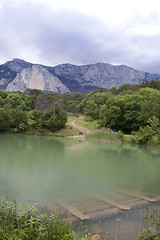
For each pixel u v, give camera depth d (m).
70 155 22.94
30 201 9.24
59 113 58.03
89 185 12.23
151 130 34.69
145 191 11.30
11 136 44.72
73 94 169.50
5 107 56.69
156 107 43.97
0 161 18.36
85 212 7.93
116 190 11.36
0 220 5.95
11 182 12.41
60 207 8.54
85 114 89.12
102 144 35.09
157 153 26.80
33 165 17.25
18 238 5.04
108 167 17.56
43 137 45.88
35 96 95.81
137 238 5.89
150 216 7.44
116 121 56.12
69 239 5.17
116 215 7.68
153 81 105.75
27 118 54.88
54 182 12.69
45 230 5.64
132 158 22.38
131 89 107.50
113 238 5.89
